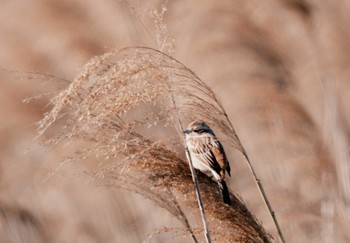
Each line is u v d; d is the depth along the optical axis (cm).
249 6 2708
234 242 1083
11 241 2217
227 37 2481
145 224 1920
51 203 2200
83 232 2114
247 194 1961
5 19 2752
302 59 2438
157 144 1041
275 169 1964
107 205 2025
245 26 2573
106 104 966
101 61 962
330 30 2567
